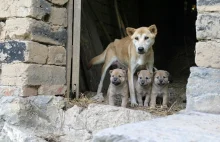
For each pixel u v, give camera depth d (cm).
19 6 620
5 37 627
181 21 970
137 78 668
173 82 820
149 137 445
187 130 498
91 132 612
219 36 561
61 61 645
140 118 609
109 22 830
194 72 564
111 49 701
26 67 615
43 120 618
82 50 726
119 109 614
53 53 637
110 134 455
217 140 450
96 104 625
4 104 616
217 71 560
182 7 963
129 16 898
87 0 773
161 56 938
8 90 621
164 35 947
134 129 480
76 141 612
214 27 561
